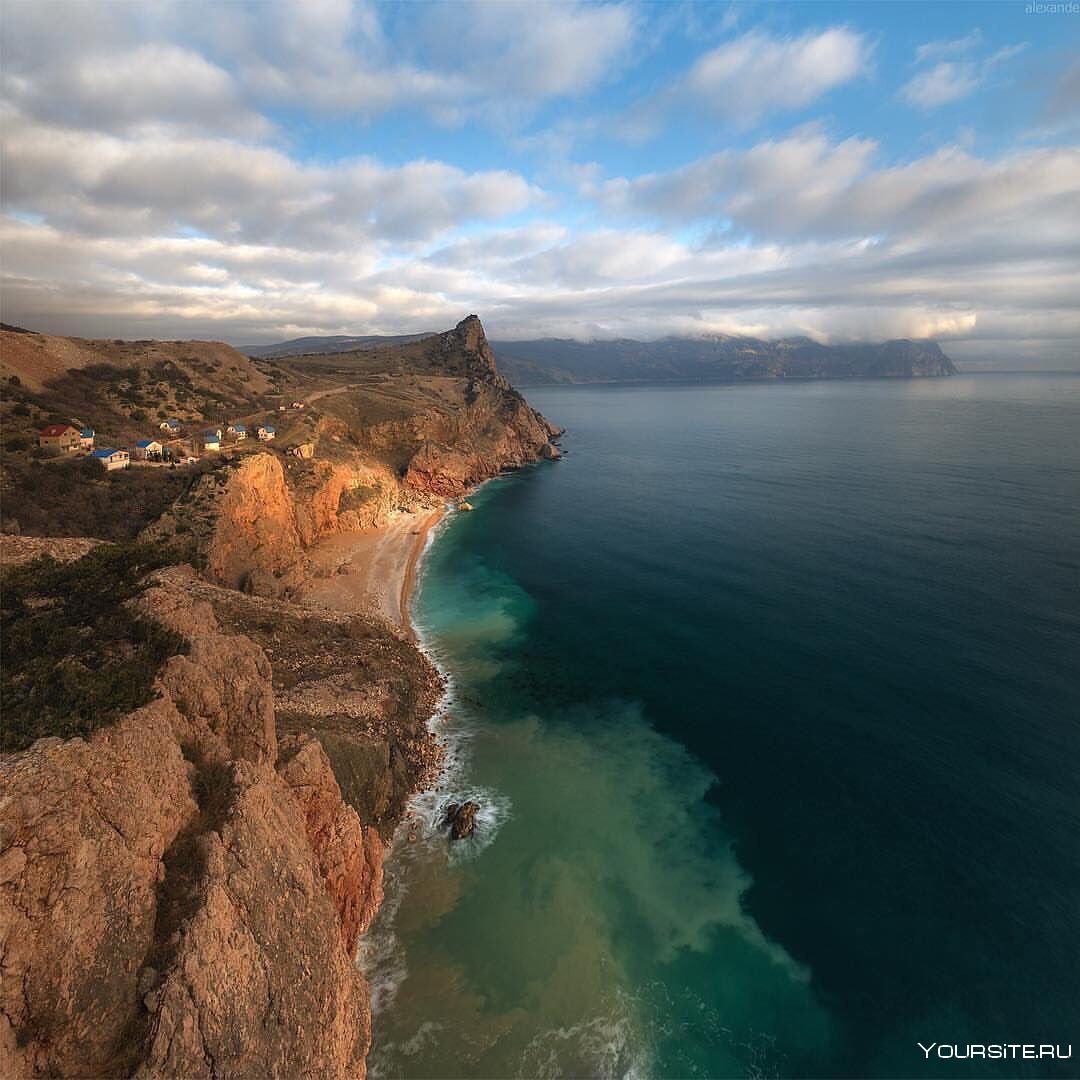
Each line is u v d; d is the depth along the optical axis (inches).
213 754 848.3
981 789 1400.1
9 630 909.8
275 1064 655.8
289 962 721.6
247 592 2213.3
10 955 522.0
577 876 1235.9
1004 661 1881.2
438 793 1467.8
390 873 1237.7
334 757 1274.6
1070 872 1189.7
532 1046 936.9
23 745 650.8
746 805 1414.9
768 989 1021.2
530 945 1092.5
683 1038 952.3
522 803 1435.8
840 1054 929.5
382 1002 991.0
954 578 2500.0
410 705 1744.6
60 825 585.3
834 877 1218.6
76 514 2204.7
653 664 2038.6
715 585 2635.3
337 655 1780.3
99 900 590.2
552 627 2337.6
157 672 876.6
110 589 1021.2
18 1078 503.8
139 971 594.2
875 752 1546.5
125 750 693.3
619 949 1087.6
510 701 1859.0
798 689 1834.4
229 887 685.3
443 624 2384.4
